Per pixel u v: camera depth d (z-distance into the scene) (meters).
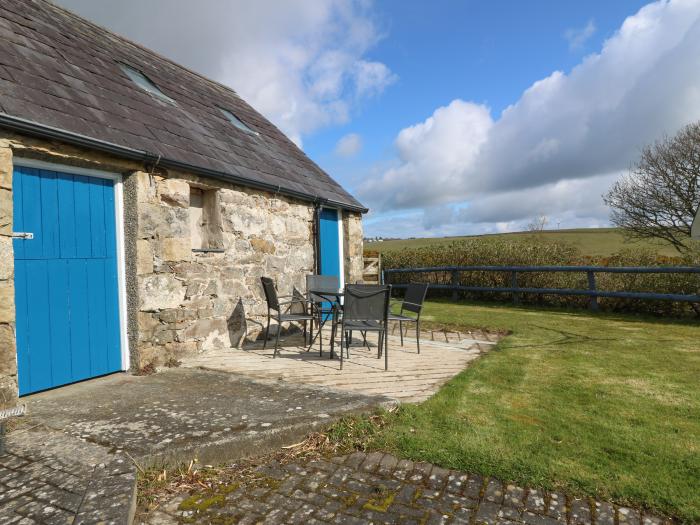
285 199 6.76
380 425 2.96
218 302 5.41
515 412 3.15
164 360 4.60
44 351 3.68
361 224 9.05
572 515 2.02
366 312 4.47
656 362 4.65
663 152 13.45
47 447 2.49
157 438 2.60
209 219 5.53
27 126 3.33
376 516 2.05
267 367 4.50
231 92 10.30
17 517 1.86
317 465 2.51
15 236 3.39
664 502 2.07
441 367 4.54
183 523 2.02
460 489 2.24
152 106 5.66
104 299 4.19
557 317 8.04
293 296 5.95
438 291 11.75
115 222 4.34
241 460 2.58
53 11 6.50
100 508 1.92
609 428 2.86
